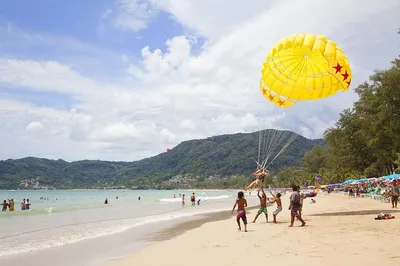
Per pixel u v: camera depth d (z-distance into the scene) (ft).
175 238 48.26
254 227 54.39
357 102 153.89
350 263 25.12
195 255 33.42
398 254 27.37
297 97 62.85
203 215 97.71
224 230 54.08
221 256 31.86
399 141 132.46
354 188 173.37
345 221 54.24
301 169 478.59
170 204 169.78
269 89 65.31
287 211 89.76
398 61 125.18
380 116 129.80
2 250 43.47
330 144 198.90
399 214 61.05
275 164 562.25
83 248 44.45
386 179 119.55
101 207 144.15
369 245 31.86
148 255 34.99
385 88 127.65
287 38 59.26
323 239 37.11
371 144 146.00
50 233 59.77
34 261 36.65
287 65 61.62
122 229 64.85
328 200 146.10
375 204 96.63
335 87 61.46
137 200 238.68
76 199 285.02
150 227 67.77
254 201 194.70
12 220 83.87
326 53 56.34
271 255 30.30
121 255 39.40
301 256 28.91
